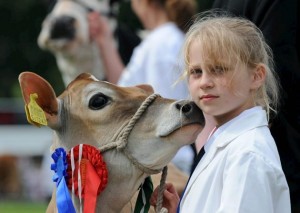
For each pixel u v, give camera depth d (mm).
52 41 10797
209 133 6562
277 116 6613
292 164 6625
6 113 27484
